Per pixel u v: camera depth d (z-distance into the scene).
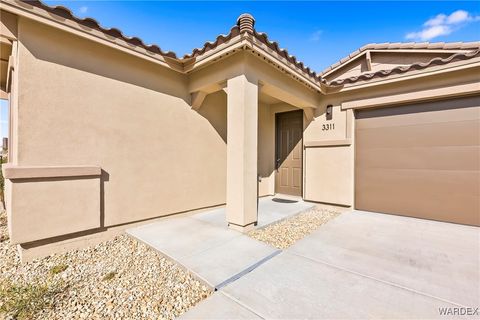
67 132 3.30
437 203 4.77
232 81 4.03
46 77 3.11
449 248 3.38
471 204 4.41
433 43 6.26
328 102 6.05
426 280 2.49
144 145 4.25
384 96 5.17
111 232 3.84
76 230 3.35
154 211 4.43
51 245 3.20
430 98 4.70
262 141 7.13
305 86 5.46
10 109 5.02
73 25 3.19
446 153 4.66
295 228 4.36
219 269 2.67
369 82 5.23
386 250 3.31
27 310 2.03
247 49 3.73
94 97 3.58
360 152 5.73
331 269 2.74
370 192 5.59
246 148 3.97
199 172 5.25
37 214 2.99
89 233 3.57
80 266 2.92
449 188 4.64
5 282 2.55
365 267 2.79
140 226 4.24
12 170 2.76
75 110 3.38
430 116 4.83
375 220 4.90
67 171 3.23
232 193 4.12
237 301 2.11
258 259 2.96
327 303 2.08
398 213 5.22
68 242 3.35
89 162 3.53
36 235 2.98
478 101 4.35
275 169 7.45
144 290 2.37
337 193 5.81
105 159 3.72
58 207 3.18
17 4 2.75
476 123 4.36
